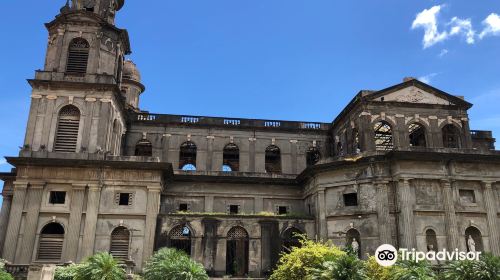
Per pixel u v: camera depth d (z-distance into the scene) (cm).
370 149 4200
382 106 4362
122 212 3834
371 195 3869
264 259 3878
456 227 3725
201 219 3922
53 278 2544
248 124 5119
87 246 3691
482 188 3903
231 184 4634
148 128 4944
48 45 4334
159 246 3794
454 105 4447
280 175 4691
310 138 5203
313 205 4266
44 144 3934
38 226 3731
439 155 3838
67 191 3847
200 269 2772
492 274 2542
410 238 3634
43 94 4062
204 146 4975
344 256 2462
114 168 3916
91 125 4019
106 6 4541
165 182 4391
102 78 4150
